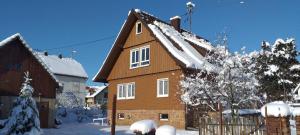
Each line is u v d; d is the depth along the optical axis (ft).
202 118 52.34
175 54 89.51
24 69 95.30
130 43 107.55
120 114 108.37
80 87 225.15
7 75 91.61
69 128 92.99
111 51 110.73
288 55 131.54
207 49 99.86
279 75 127.65
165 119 92.53
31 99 65.41
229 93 70.64
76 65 233.96
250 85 72.23
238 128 48.55
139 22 105.29
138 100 102.06
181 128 86.94
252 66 76.28
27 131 63.21
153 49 99.35
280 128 37.19
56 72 211.82
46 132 77.87
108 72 115.55
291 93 122.83
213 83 73.56
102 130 84.74
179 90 88.38
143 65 101.81
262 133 46.57
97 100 261.24
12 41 93.35
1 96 89.71
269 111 38.09
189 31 122.62
